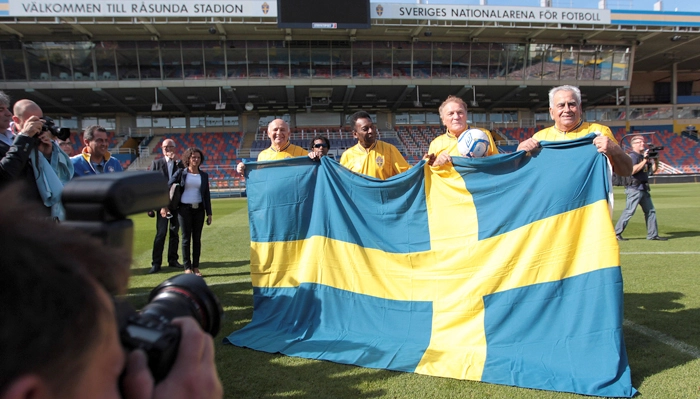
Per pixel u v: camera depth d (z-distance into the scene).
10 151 2.84
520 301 3.06
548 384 2.64
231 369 2.99
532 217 3.12
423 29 27.78
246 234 10.01
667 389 2.57
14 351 0.33
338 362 3.07
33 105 3.17
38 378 0.35
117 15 24.44
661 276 5.25
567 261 2.98
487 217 3.32
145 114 33.66
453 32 28.31
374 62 29.31
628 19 27.80
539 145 3.20
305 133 33.53
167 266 6.66
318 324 3.70
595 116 35.78
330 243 3.86
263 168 4.16
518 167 3.27
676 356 3.01
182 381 0.58
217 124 34.19
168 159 5.92
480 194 3.37
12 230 0.36
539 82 30.19
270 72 28.72
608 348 2.71
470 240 3.33
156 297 0.79
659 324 3.65
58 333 0.36
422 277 3.45
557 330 2.92
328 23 25.27
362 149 4.47
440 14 26.50
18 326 0.33
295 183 4.07
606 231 2.88
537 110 35.94
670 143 34.50
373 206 3.75
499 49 29.67
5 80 26.78
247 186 4.22
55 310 0.35
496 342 3.05
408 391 2.63
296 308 3.81
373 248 3.68
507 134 35.03
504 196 3.29
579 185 3.02
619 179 7.92
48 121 3.28
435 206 3.52
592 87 31.08
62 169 3.67
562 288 2.96
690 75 40.44
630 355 3.06
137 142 33.62
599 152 2.99
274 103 32.66
